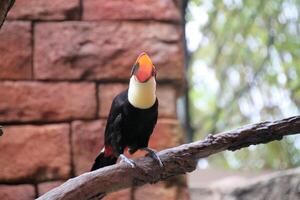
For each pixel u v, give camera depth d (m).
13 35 6.60
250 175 10.00
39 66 6.60
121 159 4.14
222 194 8.77
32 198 6.36
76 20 6.75
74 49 6.67
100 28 6.74
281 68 12.44
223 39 13.02
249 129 4.01
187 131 11.80
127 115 4.28
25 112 6.48
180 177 6.62
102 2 6.80
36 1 6.71
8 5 3.89
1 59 6.54
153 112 4.30
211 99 15.05
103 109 6.61
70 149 6.49
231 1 12.64
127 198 6.47
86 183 4.00
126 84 6.70
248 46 12.84
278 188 8.23
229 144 4.05
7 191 6.33
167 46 6.79
